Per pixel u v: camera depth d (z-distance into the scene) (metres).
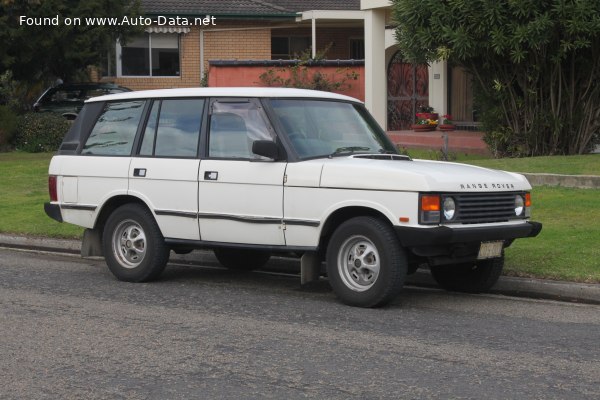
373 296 9.09
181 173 10.23
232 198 9.87
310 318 8.82
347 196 9.13
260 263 11.91
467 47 18.78
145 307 9.36
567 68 19.50
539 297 10.04
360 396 6.38
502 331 8.29
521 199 9.73
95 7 26.31
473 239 9.02
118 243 10.85
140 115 10.77
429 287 10.73
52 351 7.62
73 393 6.52
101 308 9.30
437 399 6.30
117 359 7.36
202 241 10.21
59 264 12.27
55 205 11.34
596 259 10.81
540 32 18.05
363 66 30.36
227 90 10.20
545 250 11.31
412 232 8.75
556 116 19.53
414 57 20.22
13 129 26.33
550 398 6.34
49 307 9.34
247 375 6.89
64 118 27.12
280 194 9.55
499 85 19.34
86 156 11.05
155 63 34.38
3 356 7.48
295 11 35.09
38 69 28.11
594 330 8.34
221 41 34.81
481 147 23.08
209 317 8.88
